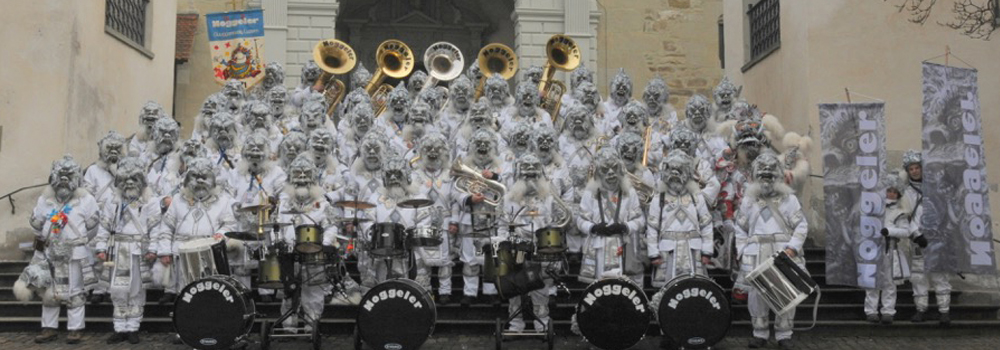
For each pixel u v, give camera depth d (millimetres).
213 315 8836
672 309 8914
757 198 9789
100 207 10758
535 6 22016
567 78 21266
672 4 22656
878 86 13070
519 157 10711
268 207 9250
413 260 10094
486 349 9672
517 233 9797
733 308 10672
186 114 20953
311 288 9633
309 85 15375
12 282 11742
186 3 21391
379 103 15234
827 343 10125
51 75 13367
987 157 12703
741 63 16344
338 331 10383
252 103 13375
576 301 10984
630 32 22484
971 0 12641
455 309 10641
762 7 15398
